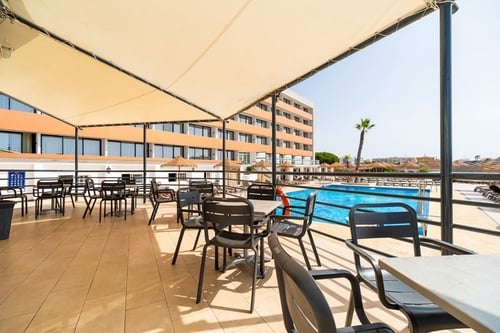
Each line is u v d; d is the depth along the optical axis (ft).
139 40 8.61
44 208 19.13
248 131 71.92
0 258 8.77
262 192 11.54
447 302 2.10
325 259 8.95
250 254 9.50
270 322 5.35
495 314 1.92
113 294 6.40
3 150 32.48
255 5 6.32
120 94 14.37
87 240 10.98
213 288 6.82
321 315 1.82
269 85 11.84
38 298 6.16
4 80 13.44
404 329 5.12
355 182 54.39
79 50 10.00
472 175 5.58
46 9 7.64
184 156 56.29
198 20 7.20
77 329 5.03
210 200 6.86
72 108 17.56
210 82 11.76
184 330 5.04
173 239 11.25
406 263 2.92
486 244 10.66
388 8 6.13
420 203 14.82
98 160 38.93
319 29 7.20
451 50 5.99
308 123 107.65
